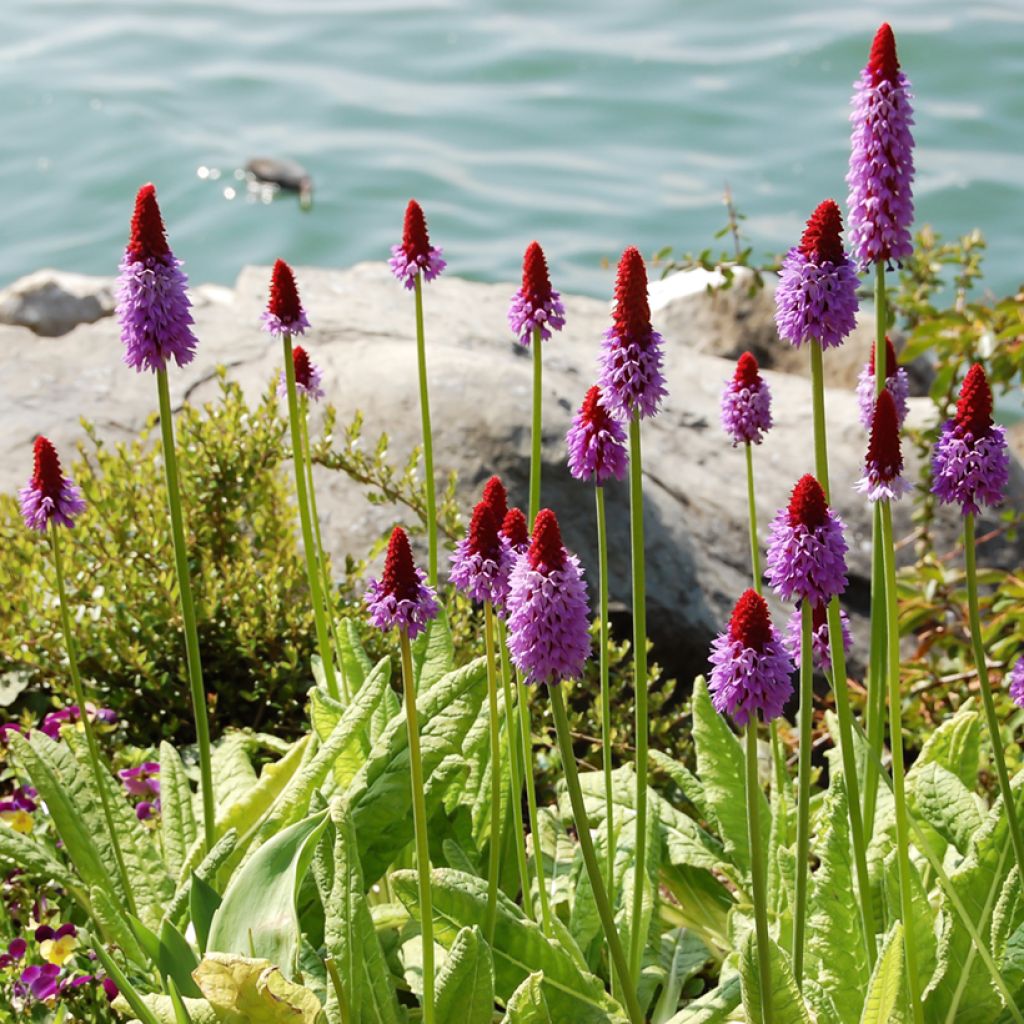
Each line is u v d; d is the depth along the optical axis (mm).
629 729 7273
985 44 26125
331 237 20938
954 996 4742
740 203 21641
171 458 4984
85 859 5160
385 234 21047
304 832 4723
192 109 25062
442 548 7898
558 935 5074
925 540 8852
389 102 25516
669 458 9180
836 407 10023
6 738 6680
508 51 27391
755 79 25797
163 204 21750
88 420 8844
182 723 7195
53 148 23500
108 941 5375
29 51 28000
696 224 21016
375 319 10023
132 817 5570
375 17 29641
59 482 5051
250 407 8969
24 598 7023
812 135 23656
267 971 4250
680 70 26219
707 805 5777
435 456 8469
